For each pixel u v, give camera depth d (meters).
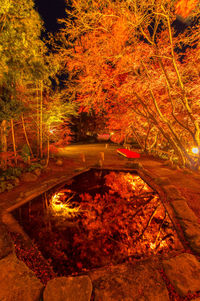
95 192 6.84
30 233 4.05
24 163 9.41
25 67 6.61
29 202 5.74
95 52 9.39
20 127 10.43
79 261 3.28
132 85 11.09
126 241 3.95
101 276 2.71
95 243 3.84
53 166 10.20
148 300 2.29
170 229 4.31
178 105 11.96
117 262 3.27
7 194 6.11
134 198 6.31
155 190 6.93
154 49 8.94
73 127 28.59
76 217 4.94
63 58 8.94
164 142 17.28
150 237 4.06
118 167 10.42
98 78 10.89
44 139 12.07
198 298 2.33
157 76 10.10
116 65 10.50
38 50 7.08
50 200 5.98
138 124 16.25
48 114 10.26
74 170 9.58
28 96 9.32
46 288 2.40
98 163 10.66
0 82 6.70
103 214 5.16
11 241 3.56
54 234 4.08
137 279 2.64
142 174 9.10
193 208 5.01
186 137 13.11
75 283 2.48
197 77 10.03
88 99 11.65
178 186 6.87
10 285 2.49
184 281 2.56
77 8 7.30
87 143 26.69
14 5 5.82
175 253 3.34
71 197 6.32
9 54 5.91
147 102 12.28
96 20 7.75
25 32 6.27
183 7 6.74
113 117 16.38
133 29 8.17
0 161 8.09
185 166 10.53
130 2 7.05
